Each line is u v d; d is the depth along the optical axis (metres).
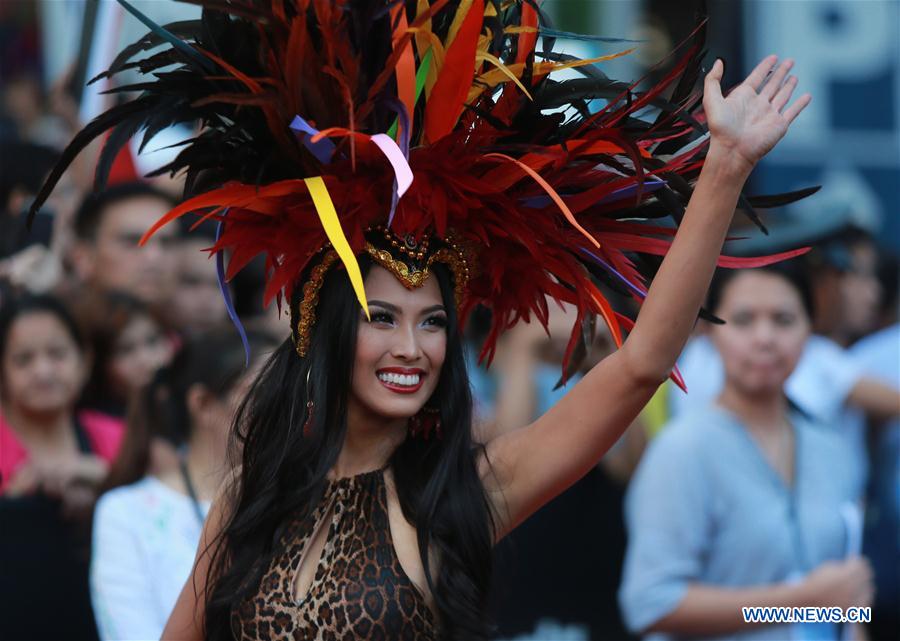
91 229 14.86
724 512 12.15
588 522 13.59
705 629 11.90
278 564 7.96
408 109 7.51
